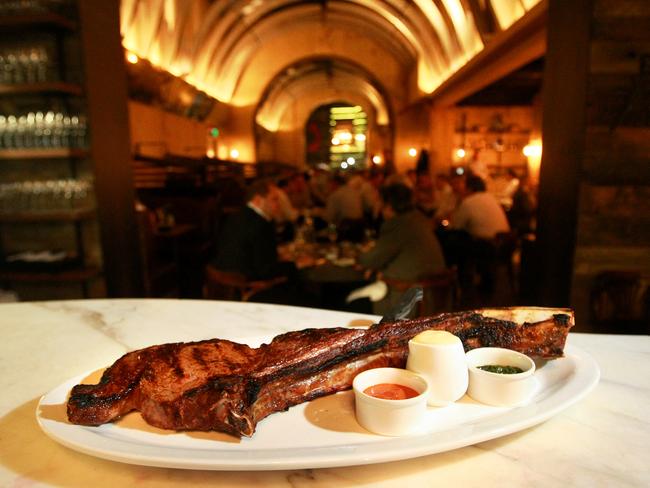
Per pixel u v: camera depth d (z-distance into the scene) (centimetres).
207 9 1093
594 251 308
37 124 400
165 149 1016
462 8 905
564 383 97
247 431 79
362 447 77
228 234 365
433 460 80
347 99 2277
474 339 102
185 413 81
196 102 1189
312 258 391
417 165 1241
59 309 168
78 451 78
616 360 117
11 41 398
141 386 86
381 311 348
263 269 359
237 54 1395
